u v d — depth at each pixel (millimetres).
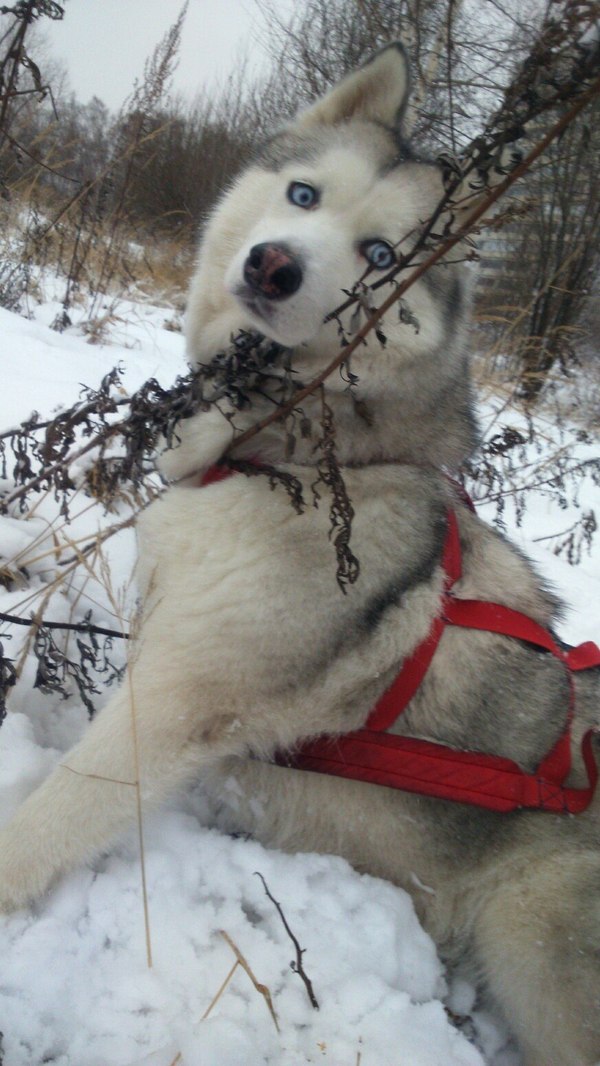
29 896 476
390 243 541
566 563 1361
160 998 436
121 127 1705
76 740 605
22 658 532
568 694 589
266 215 578
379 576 535
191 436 582
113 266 1809
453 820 554
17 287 1554
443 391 573
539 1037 534
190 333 633
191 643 523
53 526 767
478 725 561
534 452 1686
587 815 563
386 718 548
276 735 549
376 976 483
